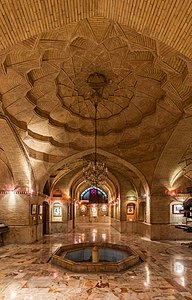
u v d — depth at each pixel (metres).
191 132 11.51
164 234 14.89
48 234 17.83
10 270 7.91
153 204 15.10
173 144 12.51
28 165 13.05
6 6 4.24
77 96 11.29
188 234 14.82
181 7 4.29
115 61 9.27
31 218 13.68
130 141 14.02
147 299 5.61
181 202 15.15
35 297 5.73
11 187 13.45
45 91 10.23
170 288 6.29
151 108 11.55
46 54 8.33
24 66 8.04
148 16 4.80
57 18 4.96
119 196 19.81
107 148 14.46
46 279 6.97
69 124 12.82
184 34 4.75
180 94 9.24
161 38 5.11
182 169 14.49
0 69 7.63
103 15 5.48
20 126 11.32
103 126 13.21
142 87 10.34
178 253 10.74
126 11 5.00
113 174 19.73
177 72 7.99
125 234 18.20
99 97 11.31
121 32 7.17
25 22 4.67
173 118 11.23
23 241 13.20
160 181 15.07
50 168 14.62
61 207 19.16
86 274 7.44
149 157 14.34
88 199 32.03
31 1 4.36
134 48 7.74
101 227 24.36
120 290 6.14
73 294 5.89
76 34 7.30
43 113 11.52
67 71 9.74
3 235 13.10
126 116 12.49
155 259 9.52
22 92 9.39
